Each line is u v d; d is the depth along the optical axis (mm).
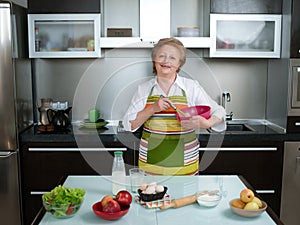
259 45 3367
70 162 3195
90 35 3326
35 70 3721
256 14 3293
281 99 3383
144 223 1609
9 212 3154
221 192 1944
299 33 3148
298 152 3217
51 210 1648
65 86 3758
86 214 1703
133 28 3678
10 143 3084
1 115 3051
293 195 3266
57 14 3256
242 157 3205
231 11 3273
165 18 3314
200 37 3346
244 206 1692
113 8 3650
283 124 3334
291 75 3195
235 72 3781
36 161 3189
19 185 3146
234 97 3816
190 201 1797
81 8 3256
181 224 1600
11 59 3008
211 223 1613
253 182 3234
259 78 3799
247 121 3816
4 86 3031
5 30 2971
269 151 3207
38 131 3312
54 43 3338
